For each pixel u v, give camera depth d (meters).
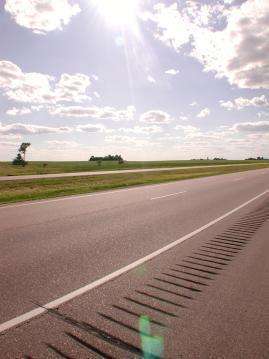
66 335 3.16
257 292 4.32
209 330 3.33
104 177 32.84
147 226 8.63
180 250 6.33
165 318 3.57
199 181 27.69
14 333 3.17
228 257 5.92
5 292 4.12
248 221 9.51
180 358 2.86
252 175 38.38
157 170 54.78
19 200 13.88
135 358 2.83
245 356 2.90
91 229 8.09
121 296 4.11
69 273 4.88
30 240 6.81
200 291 4.33
